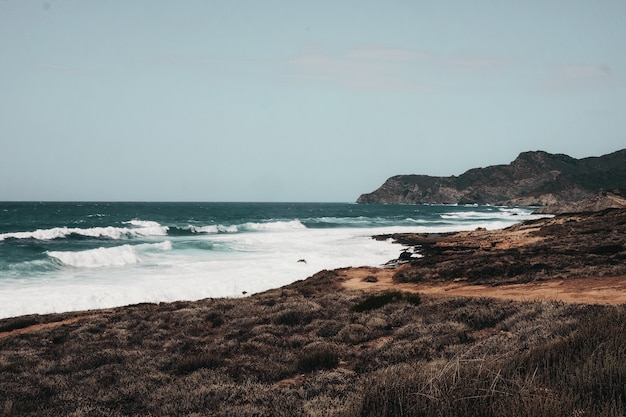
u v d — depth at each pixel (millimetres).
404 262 41781
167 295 28703
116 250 40250
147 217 113938
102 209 165750
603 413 4648
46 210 145250
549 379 6035
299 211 179875
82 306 26094
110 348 15359
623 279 20812
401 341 12891
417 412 5371
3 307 24203
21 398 10188
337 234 69312
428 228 82312
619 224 43969
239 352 14156
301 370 11836
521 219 114875
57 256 37031
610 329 7535
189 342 15469
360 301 21453
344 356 12797
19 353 14906
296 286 30516
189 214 137375
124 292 27750
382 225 94875
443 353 10875
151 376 11477
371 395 6027
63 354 14969
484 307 15734
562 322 10953
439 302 18047
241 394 9477
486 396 5215
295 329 16922
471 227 86125
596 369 5801
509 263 28031
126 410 9234
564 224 51594
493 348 10398
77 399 9789
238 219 112938
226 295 30359
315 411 7480
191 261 41094
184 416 8352
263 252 47906
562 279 23062
